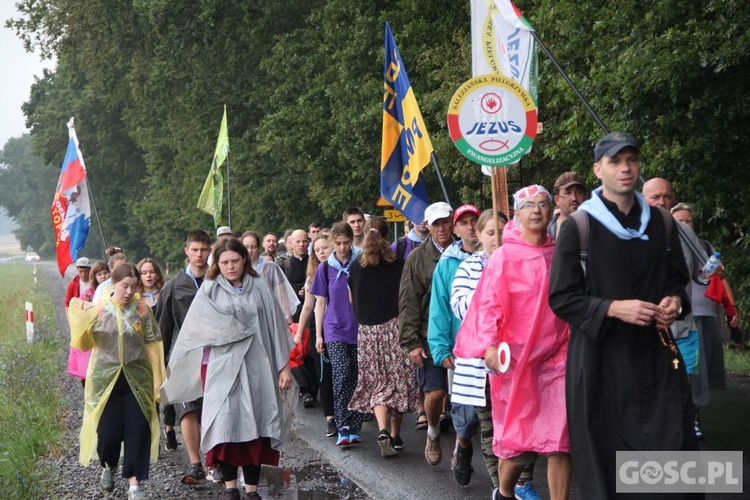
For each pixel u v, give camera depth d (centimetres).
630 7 1292
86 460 752
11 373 1444
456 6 2327
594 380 459
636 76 1230
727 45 1150
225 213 3856
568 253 464
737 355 1384
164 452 976
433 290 710
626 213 466
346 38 2600
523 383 532
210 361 721
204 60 3491
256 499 717
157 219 5288
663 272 462
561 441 520
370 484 780
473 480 769
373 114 2370
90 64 3944
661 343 460
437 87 2292
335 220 3064
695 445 454
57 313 3189
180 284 862
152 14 3278
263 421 716
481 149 702
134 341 760
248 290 736
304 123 2736
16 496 770
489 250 650
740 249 1380
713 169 1298
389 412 880
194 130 3881
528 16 1752
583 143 1436
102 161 5928
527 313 540
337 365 932
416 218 1060
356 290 884
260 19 3186
